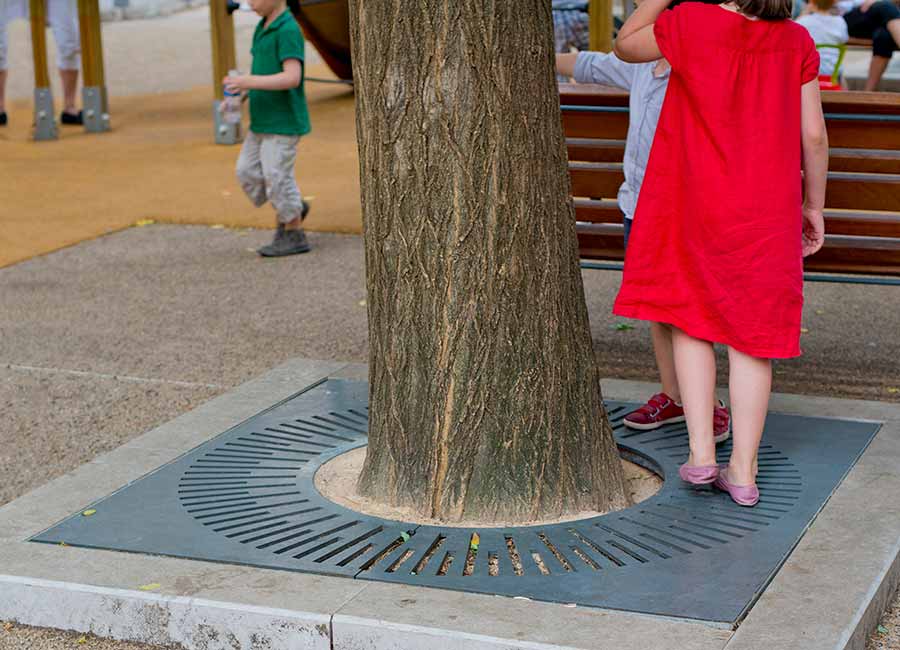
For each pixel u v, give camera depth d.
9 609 3.26
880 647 3.03
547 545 3.39
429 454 3.62
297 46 7.53
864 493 3.69
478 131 3.46
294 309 6.61
